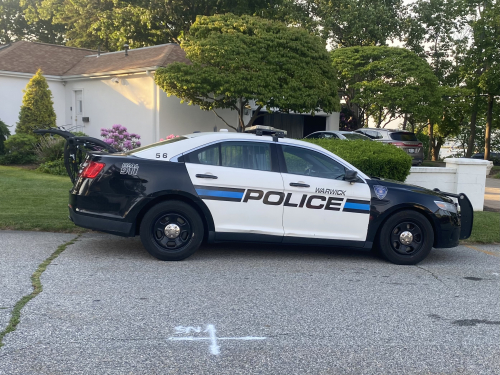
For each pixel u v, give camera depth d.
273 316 4.42
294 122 25.91
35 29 46.44
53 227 7.57
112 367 3.34
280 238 6.33
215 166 6.22
